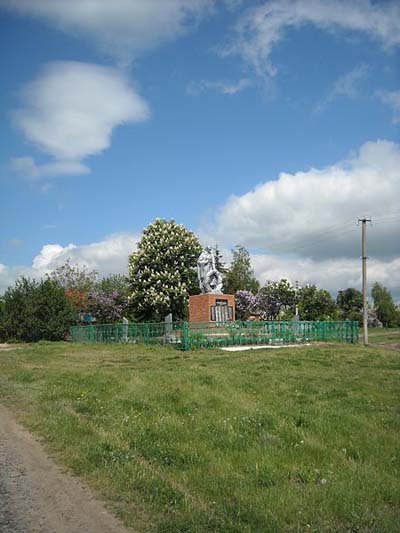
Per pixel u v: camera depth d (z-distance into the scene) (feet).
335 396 40.37
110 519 18.01
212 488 20.85
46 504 19.36
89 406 36.40
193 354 79.36
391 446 26.81
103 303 173.58
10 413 35.86
